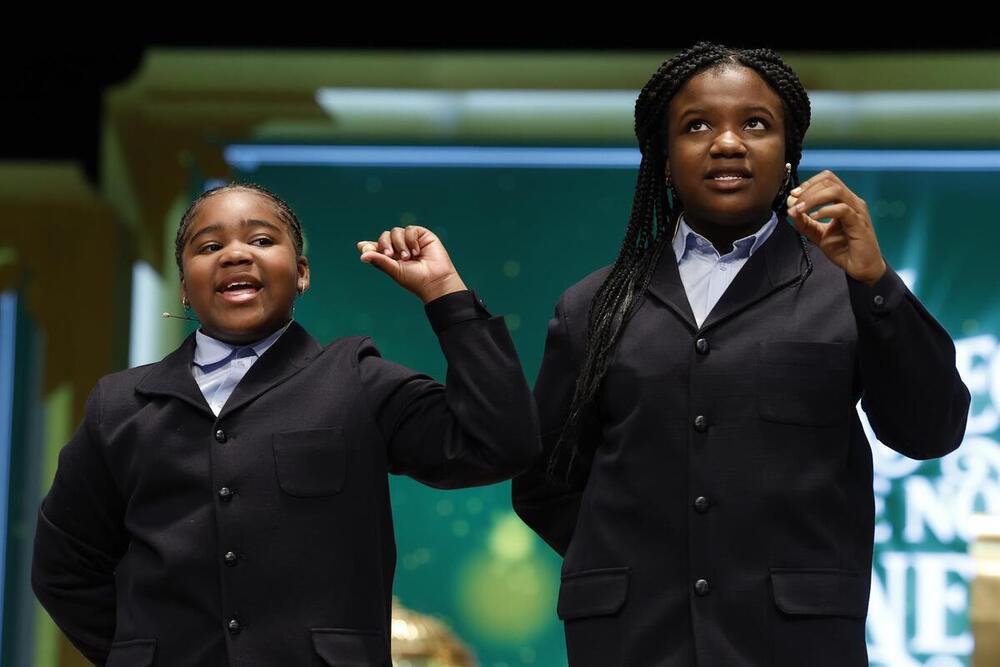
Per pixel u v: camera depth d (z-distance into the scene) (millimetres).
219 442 8250
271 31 18156
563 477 8961
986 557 11711
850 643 7926
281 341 8586
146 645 8047
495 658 18109
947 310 18578
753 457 8039
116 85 18391
